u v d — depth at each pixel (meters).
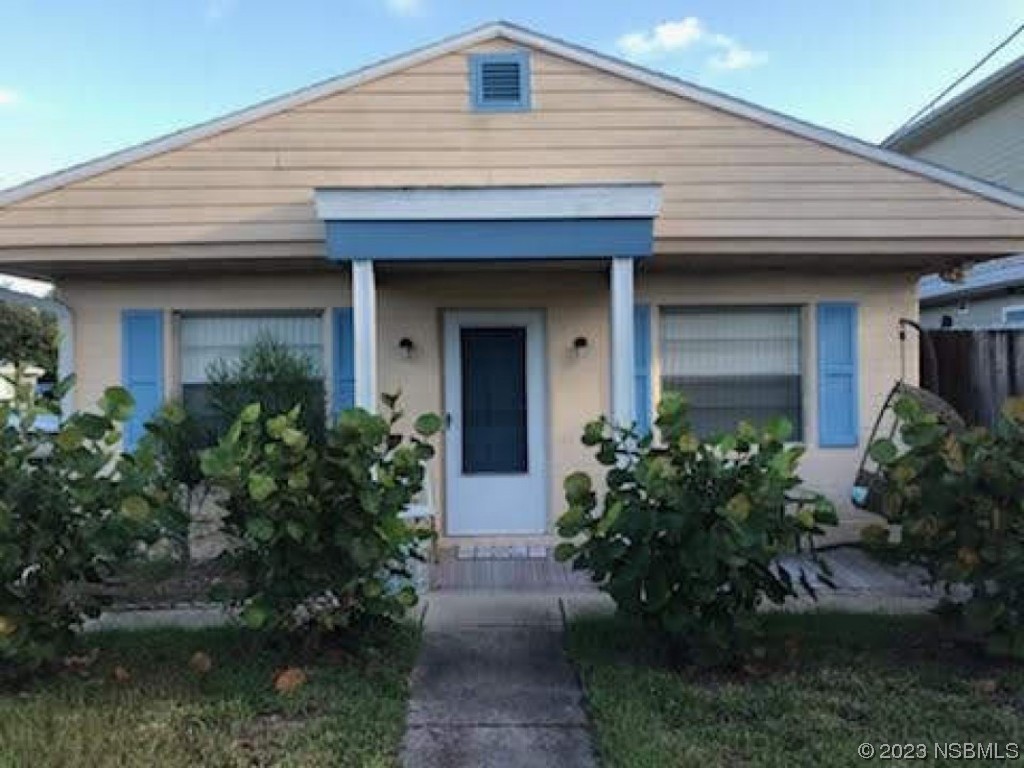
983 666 5.02
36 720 4.34
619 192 6.99
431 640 5.66
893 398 7.92
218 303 8.27
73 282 8.23
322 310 8.31
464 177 7.76
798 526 4.86
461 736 4.32
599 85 7.79
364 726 4.30
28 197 7.50
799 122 7.73
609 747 4.07
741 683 4.82
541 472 8.48
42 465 4.80
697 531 4.71
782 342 8.60
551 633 5.80
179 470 6.98
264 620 4.91
